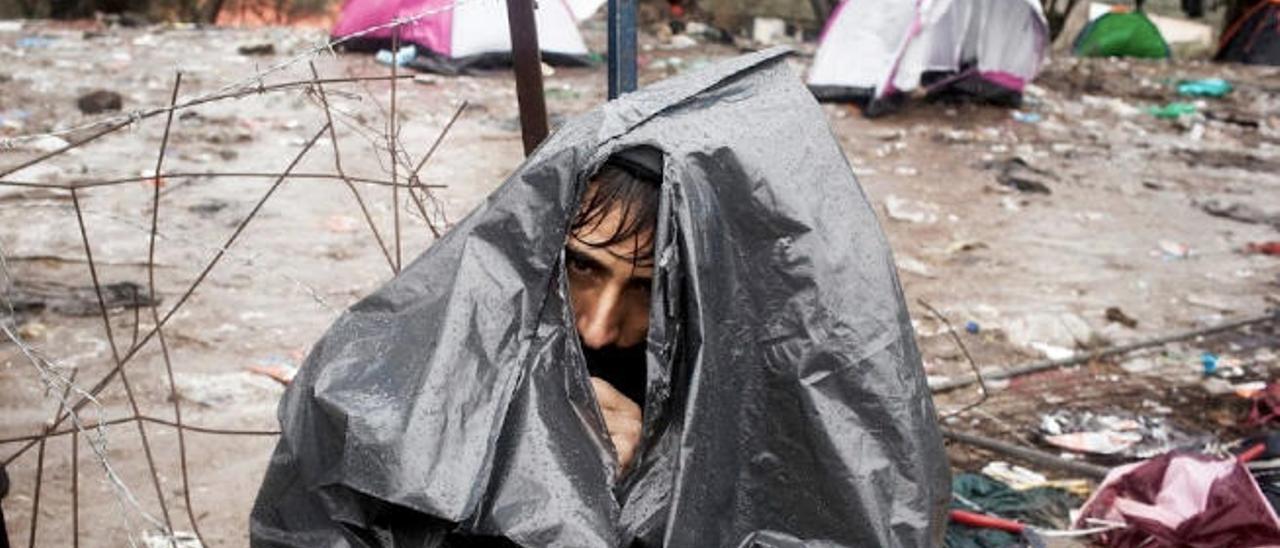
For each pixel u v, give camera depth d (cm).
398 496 123
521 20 248
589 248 140
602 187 139
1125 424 465
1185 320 611
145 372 456
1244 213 858
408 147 861
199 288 551
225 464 388
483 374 131
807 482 138
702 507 133
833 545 136
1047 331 567
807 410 137
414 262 142
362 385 132
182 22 1599
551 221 135
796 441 138
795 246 140
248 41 1339
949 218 787
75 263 568
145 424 410
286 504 138
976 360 532
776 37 1664
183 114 902
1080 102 1293
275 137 865
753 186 140
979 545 334
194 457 390
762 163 141
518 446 127
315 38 1320
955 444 432
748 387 139
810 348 138
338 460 130
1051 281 665
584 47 1273
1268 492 358
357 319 141
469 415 128
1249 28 1734
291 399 139
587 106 1081
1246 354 561
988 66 1191
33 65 1130
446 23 1176
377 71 1162
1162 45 1694
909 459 137
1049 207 835
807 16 1719
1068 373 520
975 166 952
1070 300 633
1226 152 1079
